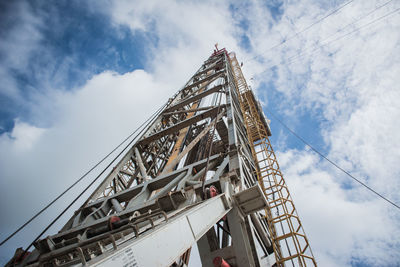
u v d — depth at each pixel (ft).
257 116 94.43
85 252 11.50
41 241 18.16
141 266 7.61
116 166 37.63
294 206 45.32
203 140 60.95
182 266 22.21
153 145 49.42
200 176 29.45
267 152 69.00
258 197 21.52
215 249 23.54
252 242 22.25
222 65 100.37
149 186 31.81
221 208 17.78
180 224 10.93
